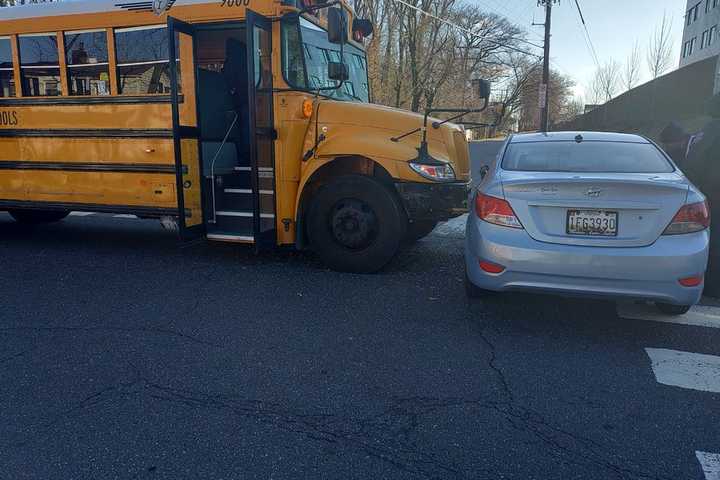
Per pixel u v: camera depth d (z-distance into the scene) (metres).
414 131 5.98
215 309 4.98
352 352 4.11
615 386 3.62
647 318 4.83
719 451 2.94
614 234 4.09
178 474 2.72
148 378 3.68
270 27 5.91
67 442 2.96
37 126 6.86
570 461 2.85
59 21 6.56
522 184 4.25
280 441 2.99
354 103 6.16
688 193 4.09
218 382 3.63
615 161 4.86
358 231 6.00
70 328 4.52
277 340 4.31
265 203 6.09
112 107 6.45
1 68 6.95
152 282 5.79
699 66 19.19
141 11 6.22
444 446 2.96
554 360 4.00
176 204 6.31
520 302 5.21
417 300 5.27
